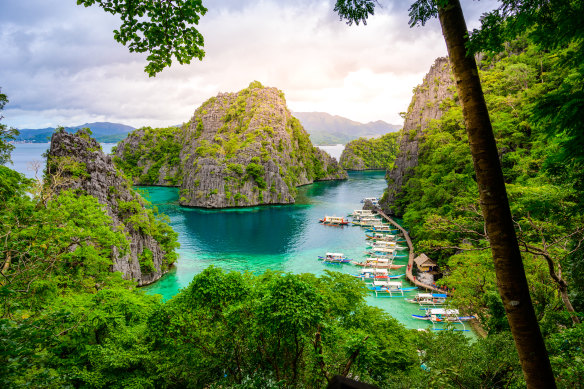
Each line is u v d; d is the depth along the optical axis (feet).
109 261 129.49
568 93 23.56
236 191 480.64
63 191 136.87
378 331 87.61
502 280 23.35
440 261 197.26
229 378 60.03
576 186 39.91
